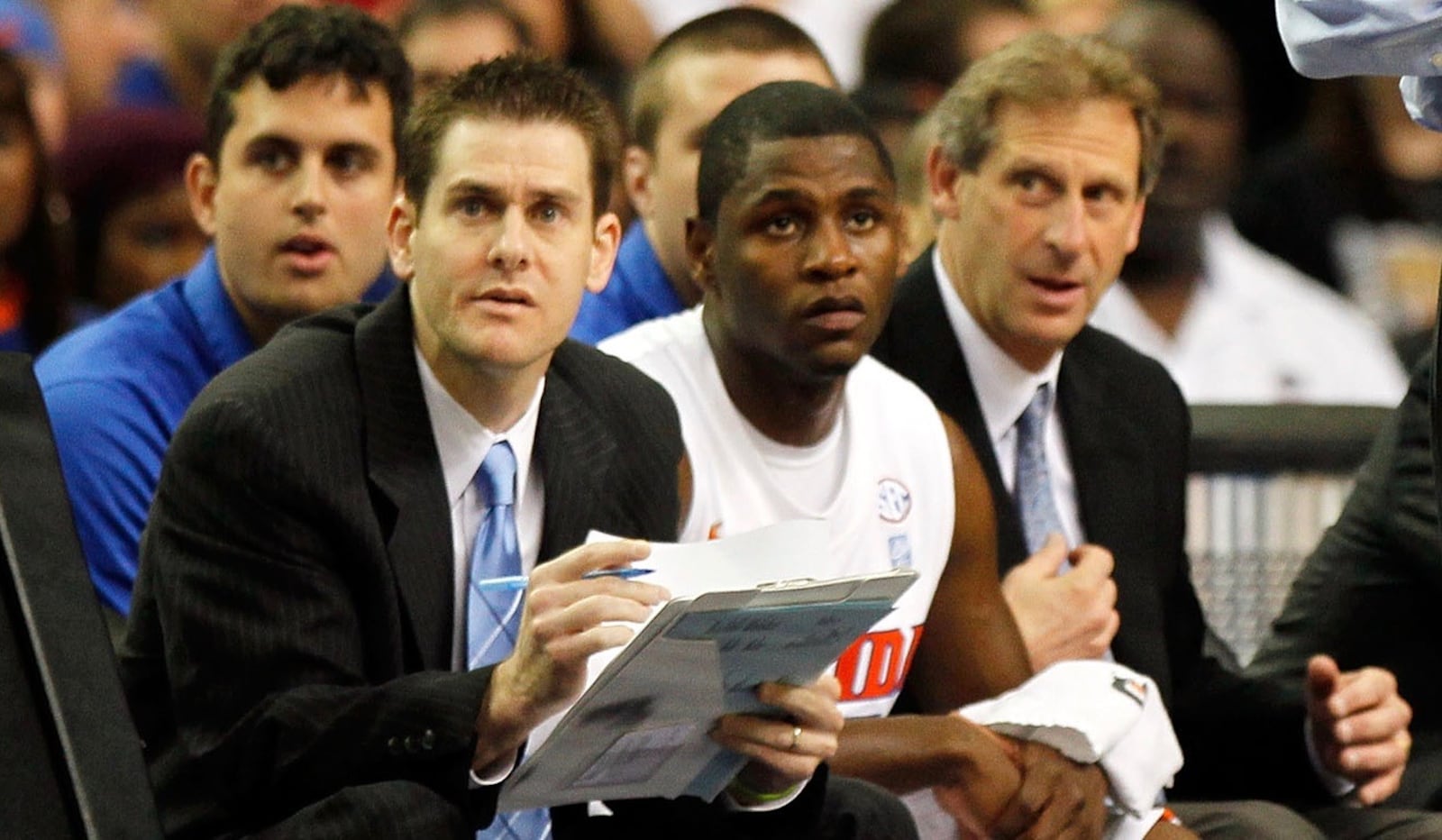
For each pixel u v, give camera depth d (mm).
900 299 13750
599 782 10062
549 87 10531
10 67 16406
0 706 9367
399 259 10820
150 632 10617
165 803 10250
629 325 15148
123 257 17359
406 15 18484
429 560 10406
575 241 10469
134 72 21344
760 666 9719
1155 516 14039
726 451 12055
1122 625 13742
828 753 10141
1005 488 13438
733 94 14969
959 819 11711
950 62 19922
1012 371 13539
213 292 13844
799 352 11664
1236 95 20984
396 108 13719
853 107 11914
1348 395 20297
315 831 9641
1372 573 14266
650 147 15266
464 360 10383
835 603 9469
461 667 10562
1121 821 12000
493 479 10711
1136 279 20094
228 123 13594
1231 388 20062
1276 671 14523
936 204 13742
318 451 10195
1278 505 16359
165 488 10305
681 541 11906
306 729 9828
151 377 13594
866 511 12281
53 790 9312
